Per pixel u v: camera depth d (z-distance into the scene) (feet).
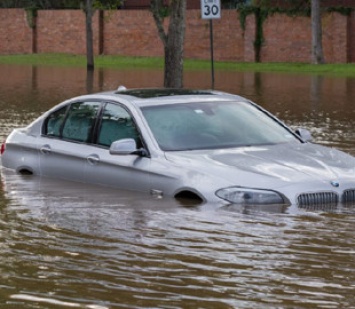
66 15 234.17
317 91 114.11
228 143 40.42
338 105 93.04
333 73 163.43
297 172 37.81
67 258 30.55
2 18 244.63
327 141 63.41
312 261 29.99
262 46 204.95
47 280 28.12
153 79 140.05
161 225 34.63
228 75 157.17
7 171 46.57
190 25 214.48
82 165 42.52
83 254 30.99
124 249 31.53
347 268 29.27
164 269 29.14
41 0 261.24
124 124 41.45
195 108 42.04
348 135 67.00
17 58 221.05
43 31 239.30
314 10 187.83
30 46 241.14
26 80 134.62
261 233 33.35
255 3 207.31
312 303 25.88
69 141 43.93
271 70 175.73
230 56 210.38
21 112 82.07
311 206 36.76
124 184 40.40
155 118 40.96
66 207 38.04
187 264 29.68
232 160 38.45
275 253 30.89
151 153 39.60
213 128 41.14
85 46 231.30
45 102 93.71
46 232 34.09
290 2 201.36
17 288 27.35
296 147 40.91
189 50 215.31
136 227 34.45
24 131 46.88
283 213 35.96
